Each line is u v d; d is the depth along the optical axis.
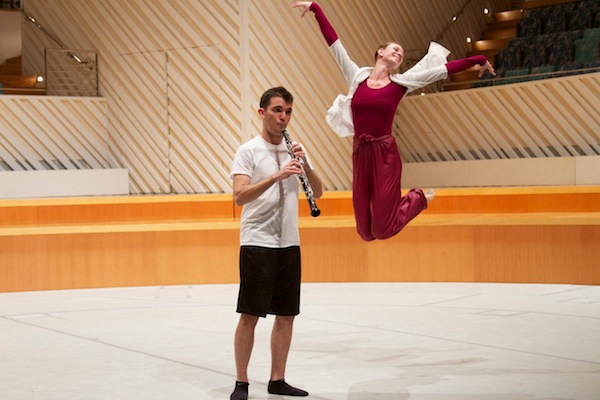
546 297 7.29
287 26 11.03
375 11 12.15
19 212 9.45
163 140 11.58
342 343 5.57
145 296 7.97
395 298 7.43
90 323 6.53
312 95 11.29
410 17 12.83
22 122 11.43
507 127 11.47
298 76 11.16
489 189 9.55
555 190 9.31
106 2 11.85
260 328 6.25
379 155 4.80
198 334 6.00
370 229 4.96
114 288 8.60
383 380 4.59
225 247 8.73
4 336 6.06
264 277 4.28
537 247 8.12
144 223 9.14
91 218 9.66
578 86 10.60
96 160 11.89
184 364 5.07
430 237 8.41
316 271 8.62
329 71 11.45
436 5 13.52
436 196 9.68
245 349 4.29
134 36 11.68
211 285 8.62
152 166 11.72
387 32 12.40
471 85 13.54
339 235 8.58
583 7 13.62
